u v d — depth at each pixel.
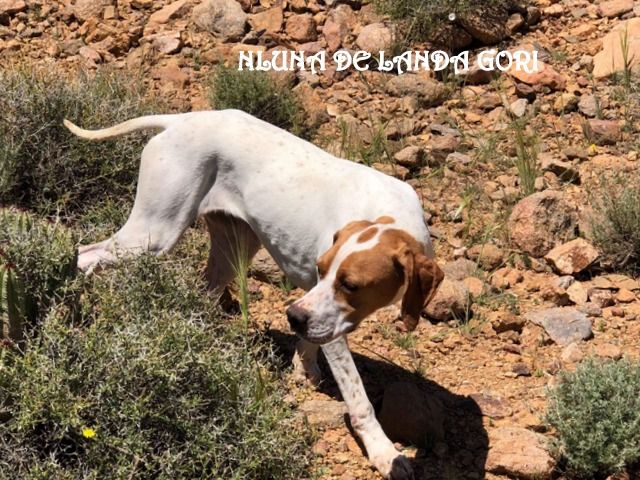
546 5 3.65
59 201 2.63
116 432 1.78
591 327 2.38
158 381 1.80
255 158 2.09
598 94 3.26
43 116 2.66
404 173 2.92
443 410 2.11
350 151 2.95
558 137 3.11
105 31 3.44
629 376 2.03
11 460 1.74
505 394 2.18
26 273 1.92
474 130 3.15
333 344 1.95
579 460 1.95
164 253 2.15
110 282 2.03
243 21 3.50
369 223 1.87
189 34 3.48
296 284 2.12
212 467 1.83
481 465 1.99
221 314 2.17
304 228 2.04
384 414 2.05
